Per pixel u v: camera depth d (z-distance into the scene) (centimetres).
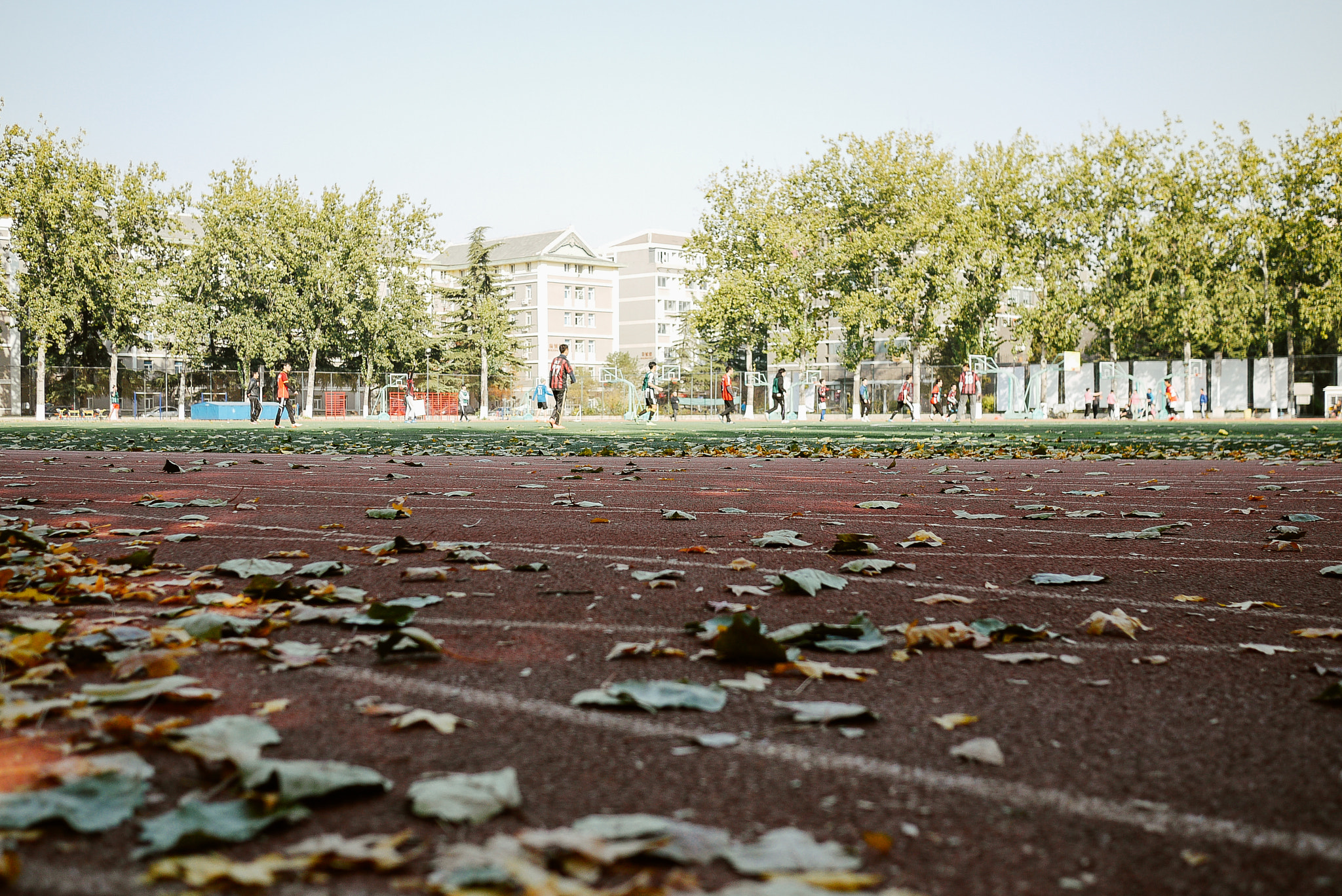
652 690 250
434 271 10694
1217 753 216
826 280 5775
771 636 305
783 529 597
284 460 1361
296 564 450
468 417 6631
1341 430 2798
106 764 195
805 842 164
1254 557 495
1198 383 5809
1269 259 5431
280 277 6209
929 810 183
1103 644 316
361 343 6431
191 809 172
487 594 388
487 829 171
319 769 185
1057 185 5728
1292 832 175
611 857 153
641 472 1084
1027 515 674
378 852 157
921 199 5694
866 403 6431
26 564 438
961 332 5859
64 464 1252
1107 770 205
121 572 431
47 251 5500
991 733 228
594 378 6712
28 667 273
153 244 5912
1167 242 5331
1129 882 156
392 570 440
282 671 276
